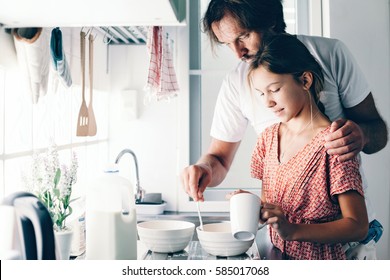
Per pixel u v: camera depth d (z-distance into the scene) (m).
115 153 2.68
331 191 1.23
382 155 1.87
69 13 1.11
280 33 1.65
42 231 0.63
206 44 2.33
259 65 1.54
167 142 2.65
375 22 1.91
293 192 1.28
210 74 2.33
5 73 1.32
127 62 2.66
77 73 2.03
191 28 2.34
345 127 1.29
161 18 1.18
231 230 1.14
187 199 2.43
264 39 1.62
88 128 1.69
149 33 1.86
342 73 1.66
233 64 2.33
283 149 1.37
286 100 1.48
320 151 1.26
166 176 2.64
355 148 1.26
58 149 1.88
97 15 1.14
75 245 1.14
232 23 1.68
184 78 2.33
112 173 1.01
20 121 1.48
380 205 1.88
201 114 2.36
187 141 2.35
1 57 1.19
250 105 1.75
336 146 1.23
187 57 2.32
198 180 1.38
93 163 2.42
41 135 1.69
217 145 1.85
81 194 2.20
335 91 1.67
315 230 1.12
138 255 1.10
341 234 1.14
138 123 2.67
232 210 1.05
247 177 2.31
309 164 1.27
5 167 1.36
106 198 0.98
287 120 1.44
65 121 2.00
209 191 2.34
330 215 1.25
